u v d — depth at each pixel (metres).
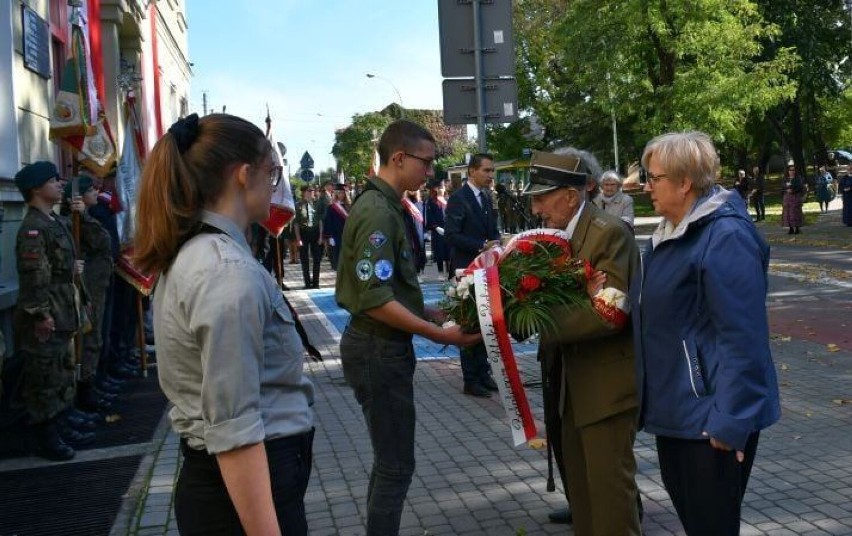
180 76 24.45
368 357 3.47
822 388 7.16
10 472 5.55
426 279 16.89
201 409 1.96
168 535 4.42
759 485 4.91
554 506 4.71
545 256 3.43
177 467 5.57
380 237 3.39
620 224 3.49
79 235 6.96
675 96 29.42
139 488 5.15
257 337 1.94
